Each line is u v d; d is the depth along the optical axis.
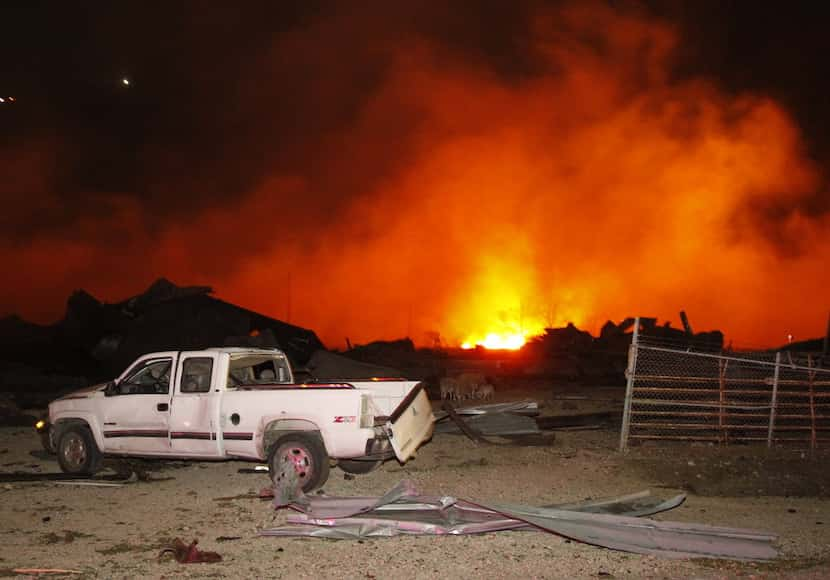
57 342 24.11
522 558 6.66
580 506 8.04
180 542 6.84
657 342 24.34
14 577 6.22
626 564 6.51
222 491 9.48
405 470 10.80
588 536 6.99
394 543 7.11
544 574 6.27
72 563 6.61
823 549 7.02
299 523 7.49
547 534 7.35
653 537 7.02
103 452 10.30
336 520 7.42
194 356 9.99
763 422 13.24
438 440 13.08
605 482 9.94
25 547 7.10
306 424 9.37
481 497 9.10
